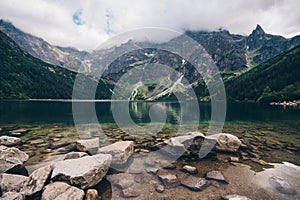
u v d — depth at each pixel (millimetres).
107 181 5449
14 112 25516
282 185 5062
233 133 12367
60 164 5469
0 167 5711
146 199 4598
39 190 4609
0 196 4391
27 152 7770
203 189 5035
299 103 55312
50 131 12500
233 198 4469
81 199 4402
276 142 9805
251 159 7254
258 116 23391
